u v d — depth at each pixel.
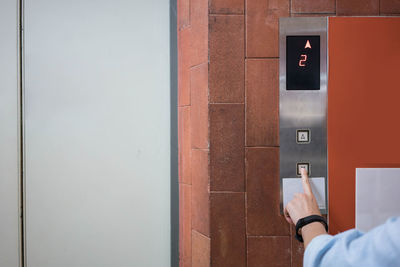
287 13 1.08
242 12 1.08
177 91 1.32
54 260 1.34
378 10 1.08
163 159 1.35
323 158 1.08
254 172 1.09
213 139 1.09
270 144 1.08
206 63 1.10
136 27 1.34
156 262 1.36
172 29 1.32
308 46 1.08
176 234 1.31
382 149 1.07
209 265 1.09
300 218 0.74
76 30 1.33
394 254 0.38
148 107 1.35
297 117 1.08
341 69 1.07
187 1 1.21
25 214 1.33
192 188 1.19
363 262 0.41
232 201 1.09
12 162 1.33
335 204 1.07
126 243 1.36
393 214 1.07
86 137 1.34
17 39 1.32
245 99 1.09
